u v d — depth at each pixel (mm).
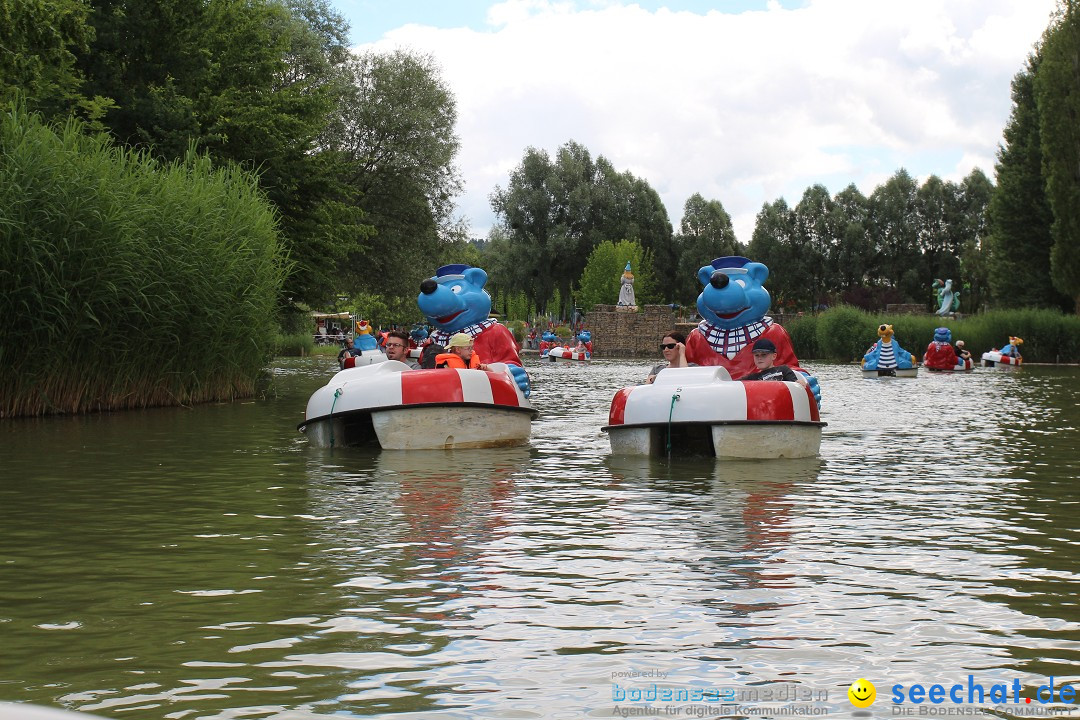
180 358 18109
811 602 5168
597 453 11539
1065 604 5148
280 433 13469
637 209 91312
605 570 5828
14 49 18656
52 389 15945
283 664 4234
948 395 22359
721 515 7586
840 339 48562
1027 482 9312
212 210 18438
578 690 3945
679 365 12555
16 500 8211
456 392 11852
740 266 13617
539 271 87875
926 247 95812
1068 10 49969
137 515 7543
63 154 15672
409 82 42438
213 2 26938
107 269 15797
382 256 42219
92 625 4777
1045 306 54125
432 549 6391
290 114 27547
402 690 3939
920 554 6266
